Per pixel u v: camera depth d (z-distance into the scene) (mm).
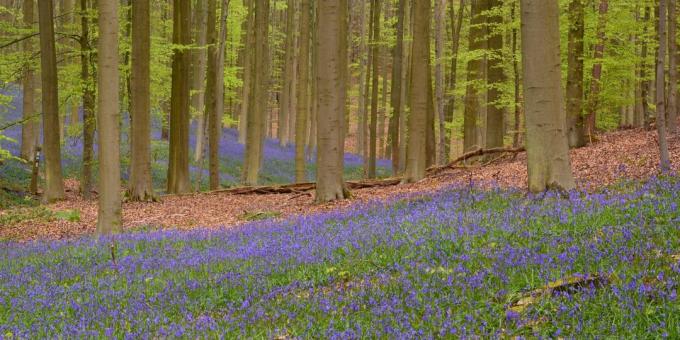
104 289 8070
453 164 24172
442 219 10094
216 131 27141
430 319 5148
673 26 18891
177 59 25250
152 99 31156
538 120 11844
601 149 18719
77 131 28812
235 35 42938
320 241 9883
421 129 21172
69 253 11625
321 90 18094
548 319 4906
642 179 11984
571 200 10227
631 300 4898
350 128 70688
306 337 5148
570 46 19938
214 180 27125
